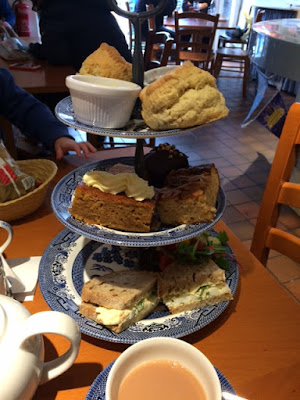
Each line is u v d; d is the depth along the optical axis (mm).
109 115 561
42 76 1961
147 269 765
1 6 3062
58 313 454
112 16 2141
